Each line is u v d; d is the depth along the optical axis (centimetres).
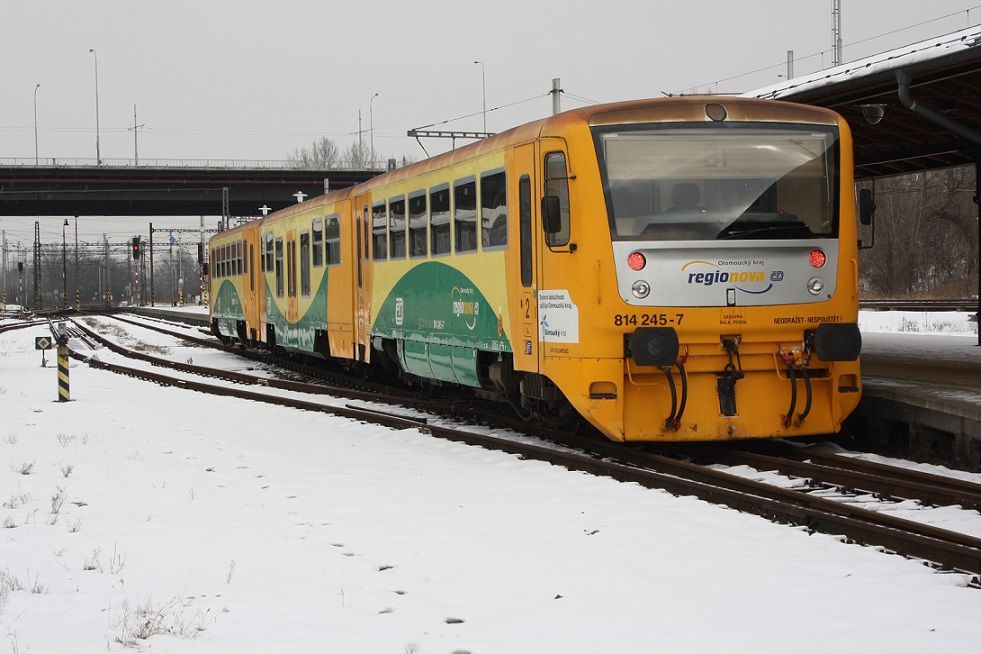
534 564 736
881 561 707
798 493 905
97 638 584
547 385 1269
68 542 820
